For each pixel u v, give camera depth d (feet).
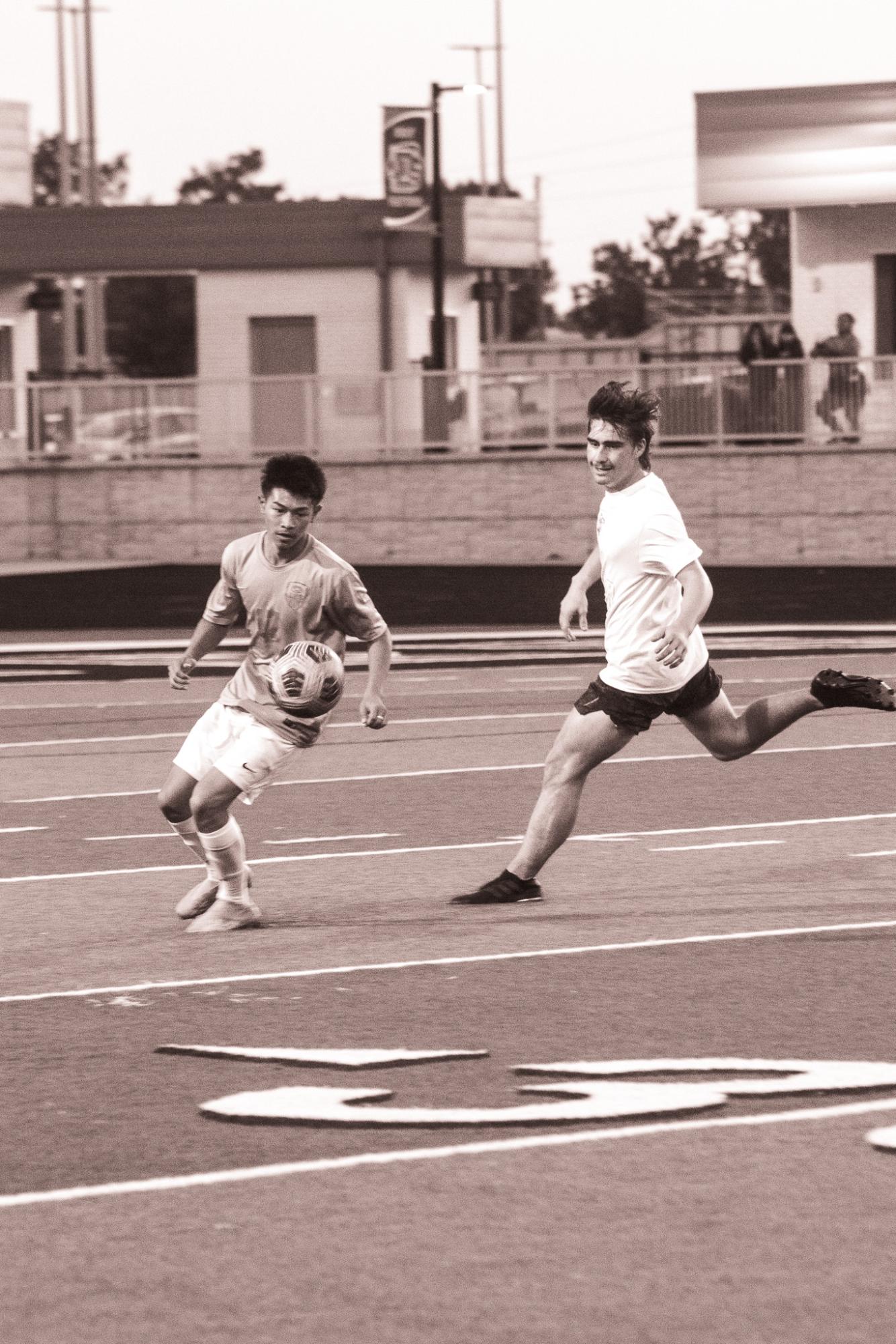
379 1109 38.14
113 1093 39.52
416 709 106.42
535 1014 45.24
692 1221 31.96
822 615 154.20
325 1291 29.25
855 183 223.71
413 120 249.14
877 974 48.67
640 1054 41.78
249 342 255.09
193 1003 46.88
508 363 398.83
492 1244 31.07
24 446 221.87
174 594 180.45
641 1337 27.43
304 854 66.95
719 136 226.38
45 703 111.34
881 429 203.62
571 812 58.18
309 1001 46.78
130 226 253.85
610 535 55.88
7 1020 45.47
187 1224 32.17
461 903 58.13
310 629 54.19
